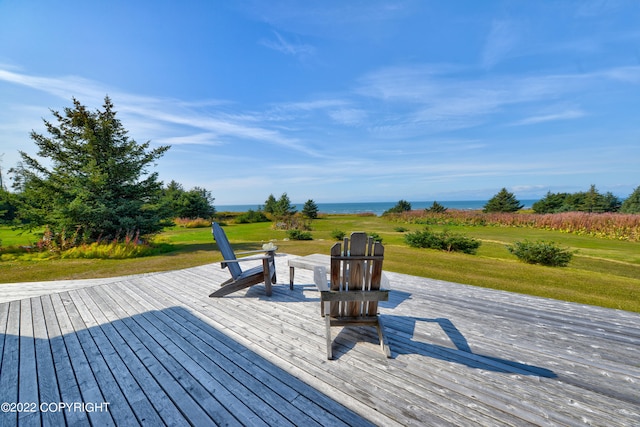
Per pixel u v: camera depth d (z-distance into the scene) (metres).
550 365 2.12
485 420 1.54
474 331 2.72
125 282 4.55
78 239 9.16
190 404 1.65
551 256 6.73
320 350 2.30
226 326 2.78
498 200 31.64
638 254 9.38
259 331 2.66
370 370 2.01
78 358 2.18
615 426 1.51
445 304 3.51
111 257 7.75
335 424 1.50
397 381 1.89
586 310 3.33
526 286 4.70
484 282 4.94
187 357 2.19
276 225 19.83
